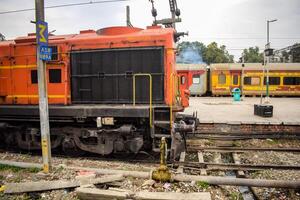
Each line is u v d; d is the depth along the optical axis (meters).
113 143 7.13
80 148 7.44
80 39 7.55
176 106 7.00
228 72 26.42
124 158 7.59
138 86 7.27
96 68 7.49
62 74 7.61
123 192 4.82
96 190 4.85
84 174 5.78
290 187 5.01
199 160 7.64
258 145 9.37
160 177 5.36
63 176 5.69
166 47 7.01
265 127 10.42
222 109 15.58
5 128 7.95
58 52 7.61
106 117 7.02
